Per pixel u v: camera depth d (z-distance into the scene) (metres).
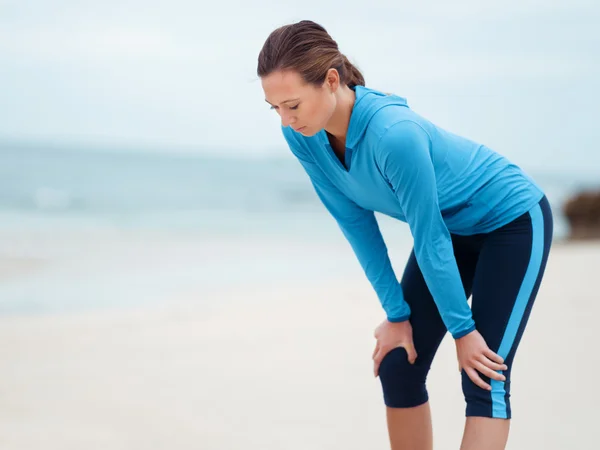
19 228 14.80
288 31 2.01
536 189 2.31
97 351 4.85
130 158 64.94
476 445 2.06
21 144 96.38
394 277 2.44
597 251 11.10
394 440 2.46
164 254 11.37
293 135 2.32
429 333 2.36
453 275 2.10
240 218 20.45
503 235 2.23
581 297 6.34
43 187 27.73
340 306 6.37
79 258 10.43
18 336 5.28
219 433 3.31
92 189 28.03
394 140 2.01
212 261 10.70
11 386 4.05
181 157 83.12
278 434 3.30
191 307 6.37
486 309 2.19
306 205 26.48
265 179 39.78
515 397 3.71
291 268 10.12
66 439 3.21
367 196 2.29
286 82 1.98
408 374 2.38
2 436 3.24
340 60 2.08
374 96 2.13
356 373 4.32
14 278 8.52
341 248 13.08
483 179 2.23
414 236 2.11
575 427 3.26
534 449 3.00
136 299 7.27
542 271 2.24
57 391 3.96
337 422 3.47
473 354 2.11
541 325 5.32
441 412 3.58
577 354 4.54
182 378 4.23
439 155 2.18
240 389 4.00
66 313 6.33
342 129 2.15
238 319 5.85
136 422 3.46
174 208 23.16
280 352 4.82
